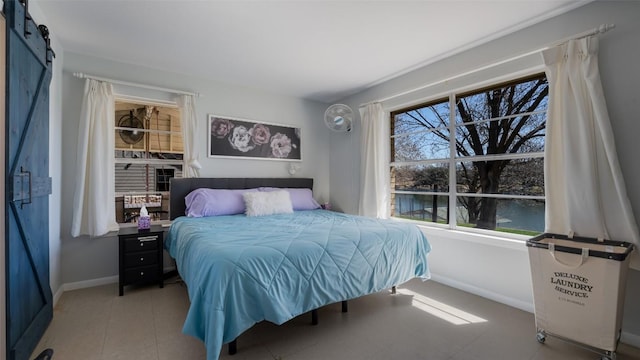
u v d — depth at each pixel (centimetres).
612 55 192
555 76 211
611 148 185
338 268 195
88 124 278
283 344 186
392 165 371
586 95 196
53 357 170
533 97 253
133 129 326
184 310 235
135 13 218
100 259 296
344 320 220
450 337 196
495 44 257
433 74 309
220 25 235
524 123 258
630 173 186
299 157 437
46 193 207
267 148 408
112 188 299
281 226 252
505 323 216
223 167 374
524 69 239
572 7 209
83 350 178
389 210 371
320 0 203
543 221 244
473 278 275
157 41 263
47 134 212
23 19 163
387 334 200
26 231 171
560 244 202
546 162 214
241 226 252
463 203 300
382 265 221
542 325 190
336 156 454
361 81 367
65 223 279
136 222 331
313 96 432
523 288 240
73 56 284
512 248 246
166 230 312
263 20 228
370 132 370
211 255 166
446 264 298
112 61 303
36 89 187
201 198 324
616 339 165
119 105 329
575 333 178
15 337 155
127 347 181
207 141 360
